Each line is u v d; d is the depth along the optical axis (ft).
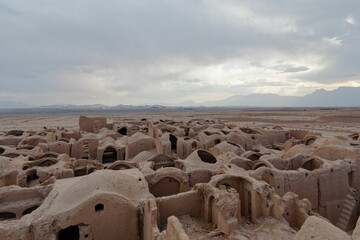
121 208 47.98
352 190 71.00
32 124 330.75
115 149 114.93
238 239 42.57
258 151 113.09
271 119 415.44
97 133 174.50
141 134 118.93
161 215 49.88
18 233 42.22
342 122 336.29
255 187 51.37
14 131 154.30
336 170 68.49
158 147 107.55
